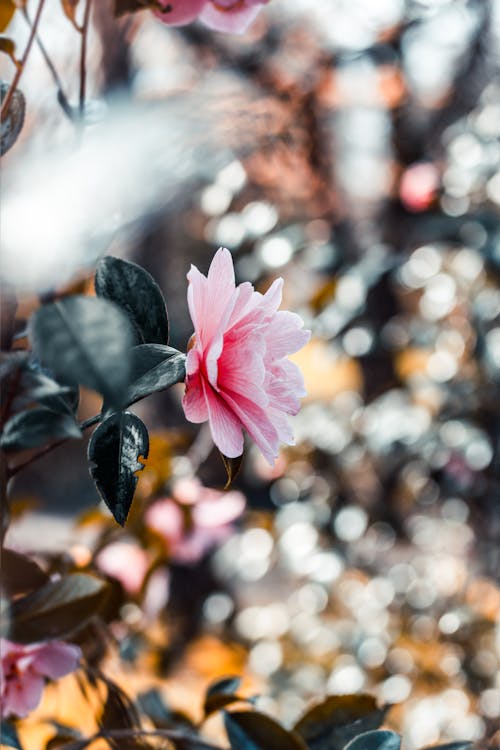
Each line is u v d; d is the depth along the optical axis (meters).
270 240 2.15
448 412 2.52
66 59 1.00
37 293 0.81
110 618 1.27
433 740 2.20
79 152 0.88
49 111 0.96
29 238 0.79
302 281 2.51
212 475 2.40
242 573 2.58
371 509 2.73
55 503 5.46
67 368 0.66
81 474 5.42
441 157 2.68
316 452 2.74
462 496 2.53
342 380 2.70
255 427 0.74
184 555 1.54
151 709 1.16
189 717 1.17
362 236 2.70
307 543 2.60
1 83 0.82
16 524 1.37
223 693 1.02
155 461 1.54
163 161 1.32
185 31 2.20
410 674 2.45
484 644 2.43
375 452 2.58
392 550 2.73
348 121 2.71
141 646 1.94
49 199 0.82
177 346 3.09
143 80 1.63
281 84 2.40
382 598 2.66
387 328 2.56
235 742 0.92
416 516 2.73
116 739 0.96
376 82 2.71
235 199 2.15
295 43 2.51
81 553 1.29
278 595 3.05
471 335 2.50
